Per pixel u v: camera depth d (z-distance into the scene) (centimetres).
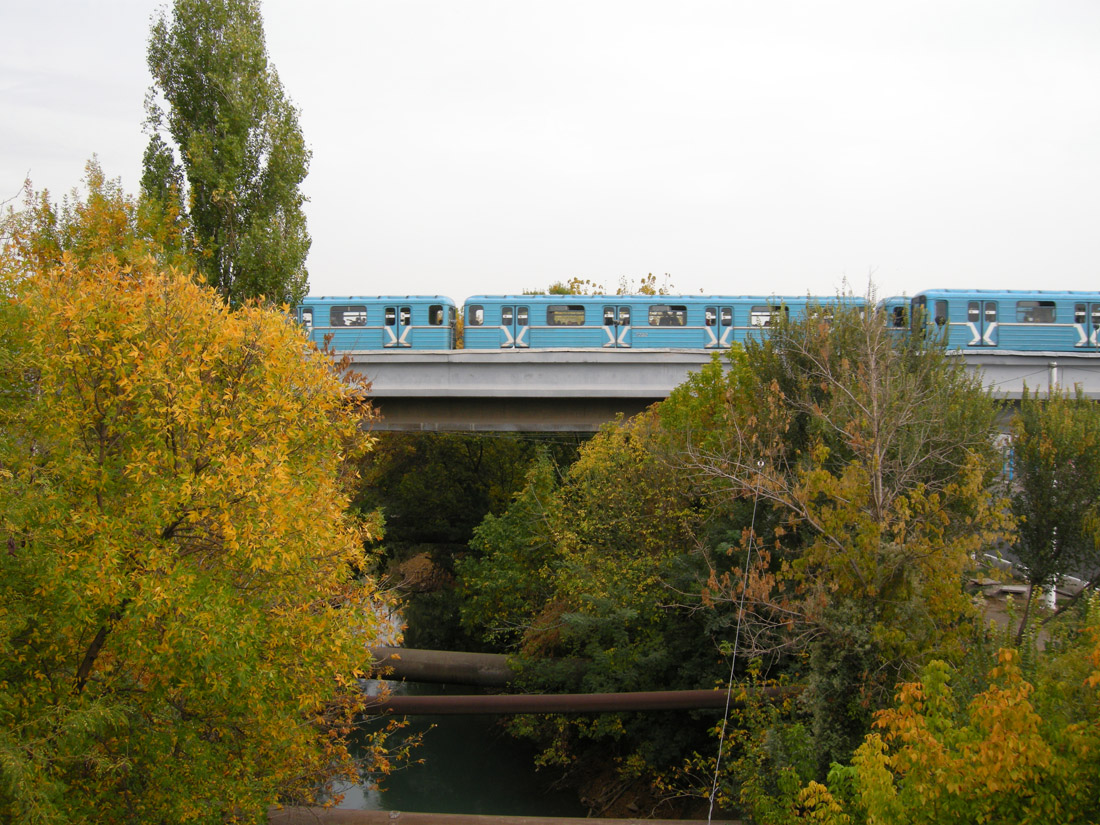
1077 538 1692
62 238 1773
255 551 886
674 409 2128
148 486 890
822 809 977
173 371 906
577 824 1452
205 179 2042
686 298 3238
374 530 1227
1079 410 1791
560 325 3269
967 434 1470
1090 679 694
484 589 2575
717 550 1759
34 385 984
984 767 720
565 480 2381
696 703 1630
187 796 952
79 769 948
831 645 1291
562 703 1625
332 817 1438
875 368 1405
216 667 908
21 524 817
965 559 1198
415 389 2736
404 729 2570
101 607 901
